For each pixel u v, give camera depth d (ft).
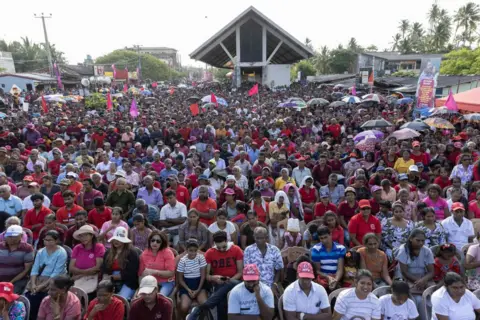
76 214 21.62
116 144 46.03
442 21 257.34
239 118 71.15
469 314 14.92
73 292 16.89
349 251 18.90
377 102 86.84
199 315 17.04
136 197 30.71
